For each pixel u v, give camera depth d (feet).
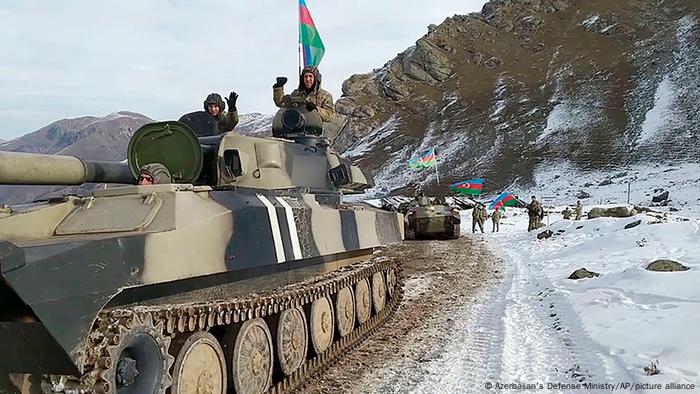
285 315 29.68
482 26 582.76
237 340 25.54
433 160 190.70
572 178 328.90
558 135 402.11
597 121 412.16
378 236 43.45
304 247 30.27
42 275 16.84
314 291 31.96
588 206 214.48
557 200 277.85
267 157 34.58
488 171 364.38
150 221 22.33
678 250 55.77
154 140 30.09
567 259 66.54
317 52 53.52
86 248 18.37
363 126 470.80
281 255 27.94
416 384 29.50
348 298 38.09
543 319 40.32
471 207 216.54
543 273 59.77
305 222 31.01
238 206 26.03
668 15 565.94
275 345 28.99
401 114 479.82
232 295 27.32
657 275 43.45
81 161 28.45
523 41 566.77
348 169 39.60
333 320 35.94
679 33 520.83
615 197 256.73
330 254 34.86
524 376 29.01
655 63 481.46
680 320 32.65
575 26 576.20
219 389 24.58
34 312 16.48
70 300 17.42
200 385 23.26
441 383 29.37
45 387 18.66
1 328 17.65
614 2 605.31
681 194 231.91
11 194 82.53
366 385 29.89
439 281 61.41
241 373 25.76
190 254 22.30
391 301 47.34
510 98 471.62
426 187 349.00
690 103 407.23
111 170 30.27
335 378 31.24
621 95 447.01
